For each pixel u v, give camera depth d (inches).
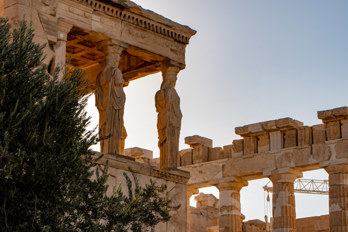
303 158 1609.3
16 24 818.8
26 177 666.8
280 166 1633.9
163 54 979.3
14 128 659.4
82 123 714.2
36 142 675.4
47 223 666.8
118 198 724.0
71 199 691.4
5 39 693.3
